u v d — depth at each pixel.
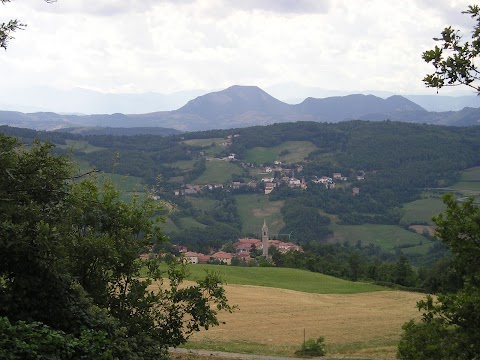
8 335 7.96
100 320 10.52
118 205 13.99
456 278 60.59
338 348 27.53
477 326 9.94
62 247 10.26
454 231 10.52
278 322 36.34
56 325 10.17
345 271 91.69
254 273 71.75
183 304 14.16
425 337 10.18
